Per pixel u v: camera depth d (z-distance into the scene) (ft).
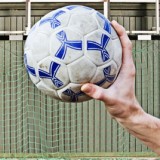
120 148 34.83
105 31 6.19
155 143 5.57
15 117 34.35
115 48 6.03
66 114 34.55
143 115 5.51
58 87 6.24
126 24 34.71
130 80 5.58
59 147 34.50
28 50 6.43
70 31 6.13
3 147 34.32
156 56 34.50
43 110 34.40
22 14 34.45
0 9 34.40
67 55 6.05
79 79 6.05
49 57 6.16
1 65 34.12
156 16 30.60
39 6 33.86
